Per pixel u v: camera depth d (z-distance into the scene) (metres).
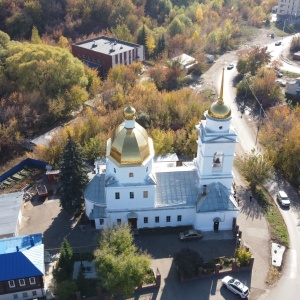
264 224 82.81
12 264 64.88
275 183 96.56
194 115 117.12
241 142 116.38
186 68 164.62
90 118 108.50
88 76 142.12
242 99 145.50
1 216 79.94
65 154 79.62
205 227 79.38
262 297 67.25
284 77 165.75
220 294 67.38
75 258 73.50
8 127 111.19
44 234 79.19
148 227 80.12
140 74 160.50
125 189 75.12
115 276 62.44
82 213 83.88
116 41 173.25
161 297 66.81
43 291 66.81
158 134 101.25
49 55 128.75
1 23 190.75
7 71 132.25
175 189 79.00
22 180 97.31
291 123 110.81
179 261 69.31
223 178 77.31
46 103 123.88
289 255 75.75
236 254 72.56
